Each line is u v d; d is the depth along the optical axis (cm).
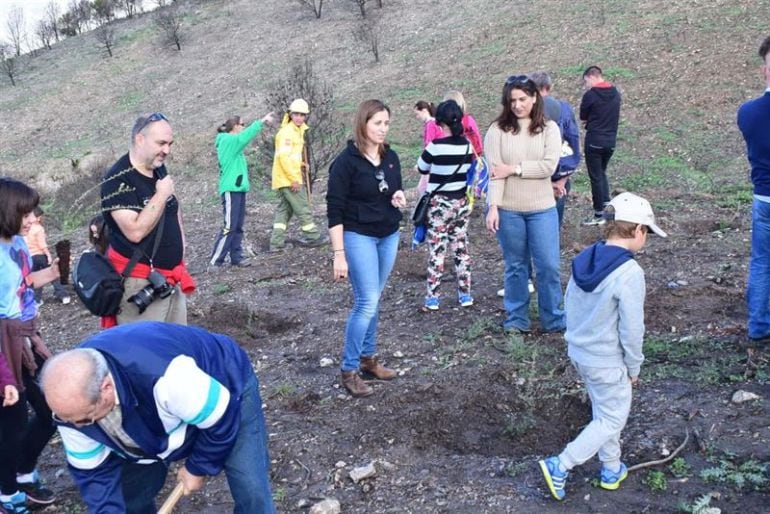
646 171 1155
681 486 380
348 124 1623
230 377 298
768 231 502
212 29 2811
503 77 1730
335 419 486
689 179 1098
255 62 2403
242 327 707
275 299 768
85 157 1992
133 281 417
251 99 2109
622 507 371
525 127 541
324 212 1161
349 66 2114
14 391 386
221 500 416
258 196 1345
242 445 310
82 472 277
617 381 362
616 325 358
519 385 505
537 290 580
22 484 422
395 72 1956
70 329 772
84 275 402
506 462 423
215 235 1095
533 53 1808
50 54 3166
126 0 3431
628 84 1516
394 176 487
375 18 2439
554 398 484
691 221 884
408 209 1070
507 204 555
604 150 872
